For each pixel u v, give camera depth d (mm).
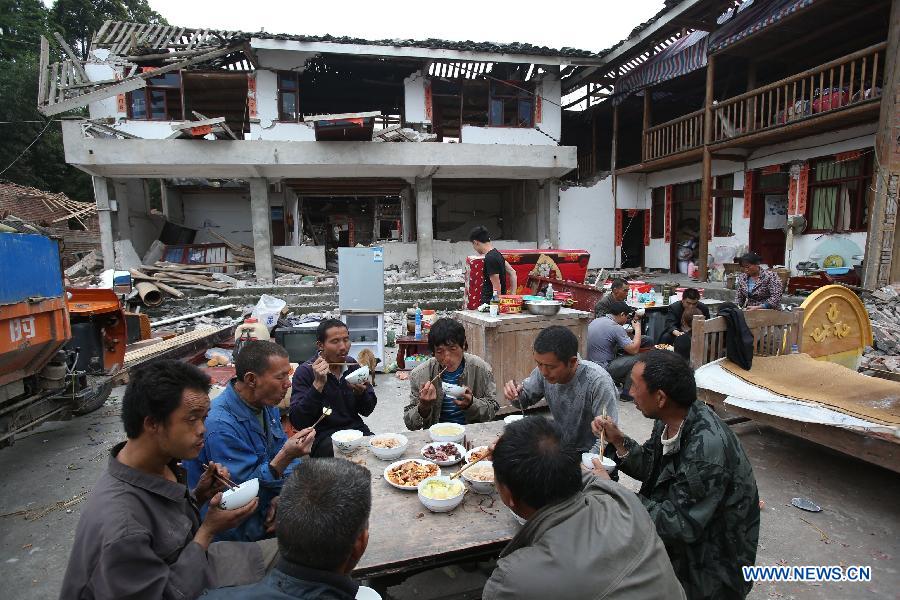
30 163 20562
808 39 9555
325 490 1178
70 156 10305
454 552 1773
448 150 11750
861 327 5422
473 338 4984
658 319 7320
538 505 1406
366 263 6668
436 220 17516
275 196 15875
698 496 1775
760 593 2547
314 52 12477
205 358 7383
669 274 13359
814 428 3529
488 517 2002
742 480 1803
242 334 5957
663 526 1804
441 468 2445
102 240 11617
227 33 11992
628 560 1251
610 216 15094
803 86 8961
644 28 11555
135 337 7414
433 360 3391
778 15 8703
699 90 13656
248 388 2221
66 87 10461
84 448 4652
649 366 1940
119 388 6539
